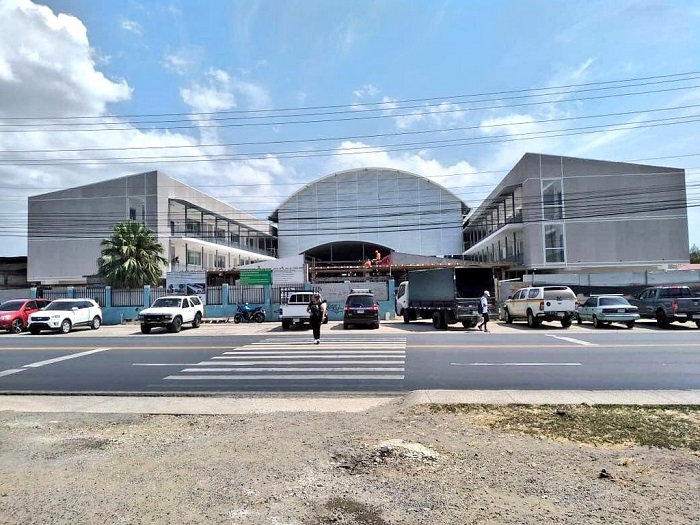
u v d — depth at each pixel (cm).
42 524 392
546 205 4322
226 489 458
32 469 526
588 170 4306
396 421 710
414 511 405
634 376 1055
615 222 4275
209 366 1291
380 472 497
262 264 4247
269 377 1123
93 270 4953
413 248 6800
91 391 1016
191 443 618
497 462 521
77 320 2583
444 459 534
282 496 440
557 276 3353
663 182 4266
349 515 399
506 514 396
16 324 2545
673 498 423
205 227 5975
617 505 410
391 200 6894
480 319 2247
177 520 395
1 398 962
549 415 725
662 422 675
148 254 3547
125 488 465
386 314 3159
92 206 4997
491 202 5228
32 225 5072
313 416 761
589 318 2408
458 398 855
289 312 2427
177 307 2497
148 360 1418
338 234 6938
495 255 5597
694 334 1902
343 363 1287
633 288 3130
